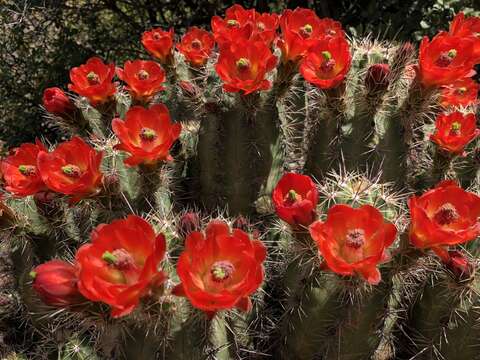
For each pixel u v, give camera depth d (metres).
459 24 0.45
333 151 0.46
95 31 1.03
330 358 0.37
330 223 0.29
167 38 0.57
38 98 0.95
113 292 0.25
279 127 0.47
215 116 0.47
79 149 0.36
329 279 0.35
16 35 0.96
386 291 0.34
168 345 0.33
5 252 0.53
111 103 0.48
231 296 0.26
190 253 0.27
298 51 0.44
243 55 0.41
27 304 0.46
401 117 0.45
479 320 0.36
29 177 0.38
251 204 0.49
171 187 0.49
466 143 0.43
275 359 0.42
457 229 0.31
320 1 1.01
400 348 0.42
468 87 0.48
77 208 0.43
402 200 0.45
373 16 0.91
